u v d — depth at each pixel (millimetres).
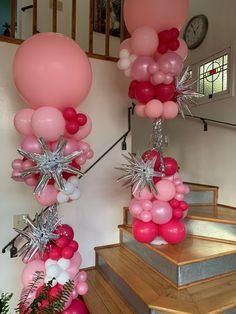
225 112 2760
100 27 3797
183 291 1647
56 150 1418
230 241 1994
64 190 1500
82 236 2271
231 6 2713
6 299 1054
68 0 3682
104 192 2344
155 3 1599
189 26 3287
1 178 1954
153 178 1762
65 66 1345
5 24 3432
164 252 1824
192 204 2615
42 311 1106
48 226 1587
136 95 1720
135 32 1636
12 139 1981
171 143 3578
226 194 2723
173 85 1691
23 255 1684
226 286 1700
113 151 2365
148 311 1537
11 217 1985
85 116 1492
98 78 2285
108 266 2059
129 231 2242
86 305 1756
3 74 1954
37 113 1369
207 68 3039
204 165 3027
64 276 1478
